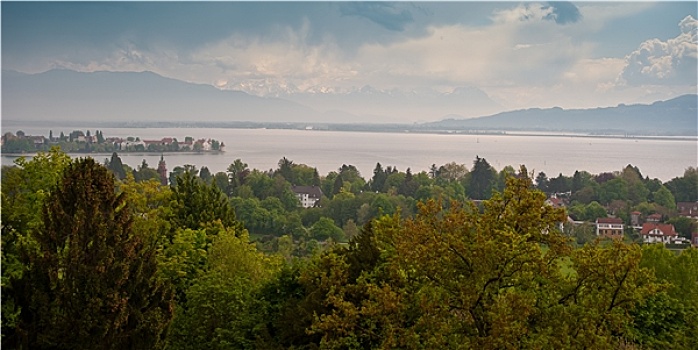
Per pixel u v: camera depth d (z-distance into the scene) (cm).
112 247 1590
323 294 1759
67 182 1628
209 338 1944
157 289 1681
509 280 1321
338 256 1844
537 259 1254
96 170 1656
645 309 1853
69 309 1498
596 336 1177
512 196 1396
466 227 1380
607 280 1273
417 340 1299
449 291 1321
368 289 1391
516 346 1184
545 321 1283
